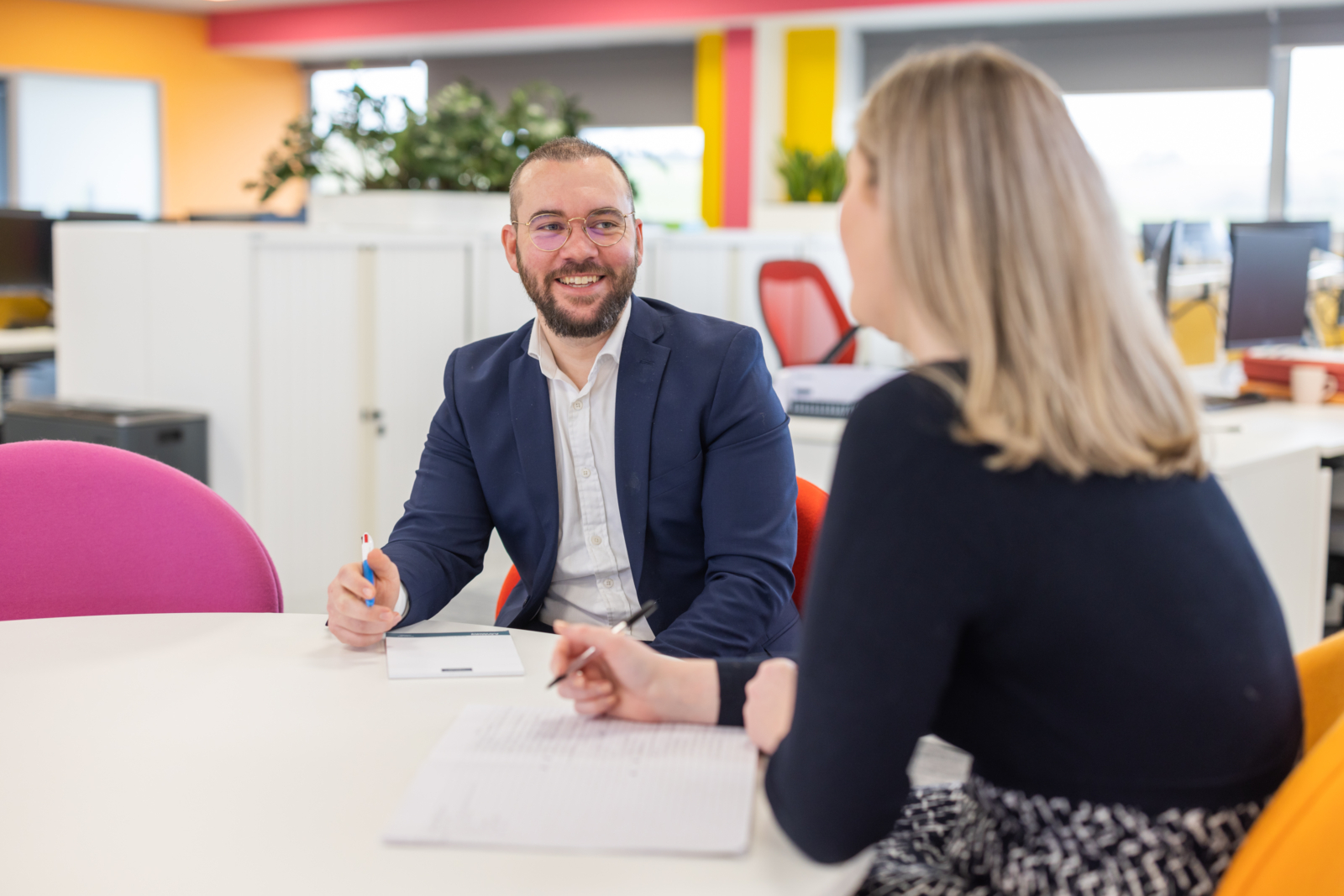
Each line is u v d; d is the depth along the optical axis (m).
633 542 1.50
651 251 5.02
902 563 0.80
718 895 0.76
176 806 0.86
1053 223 0.83
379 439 3.76
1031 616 0.81
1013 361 0.82
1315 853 0.78
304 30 9.32
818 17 7.60
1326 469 2.58
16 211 4.89
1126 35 7.61
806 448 2.64
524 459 1.50
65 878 0.76
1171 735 0.82
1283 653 0.88
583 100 9.18
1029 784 0.85
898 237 0.87
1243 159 7.49
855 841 0.81
